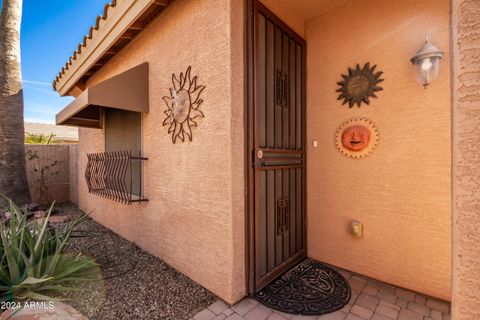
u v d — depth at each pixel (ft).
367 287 8.83
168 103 10.46
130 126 13.83
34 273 7.88
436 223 8.07
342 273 9.87
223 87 7.88
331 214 10.59
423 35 8.22
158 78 11.10
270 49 9.29
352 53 9.82
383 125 9.06
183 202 9.71
